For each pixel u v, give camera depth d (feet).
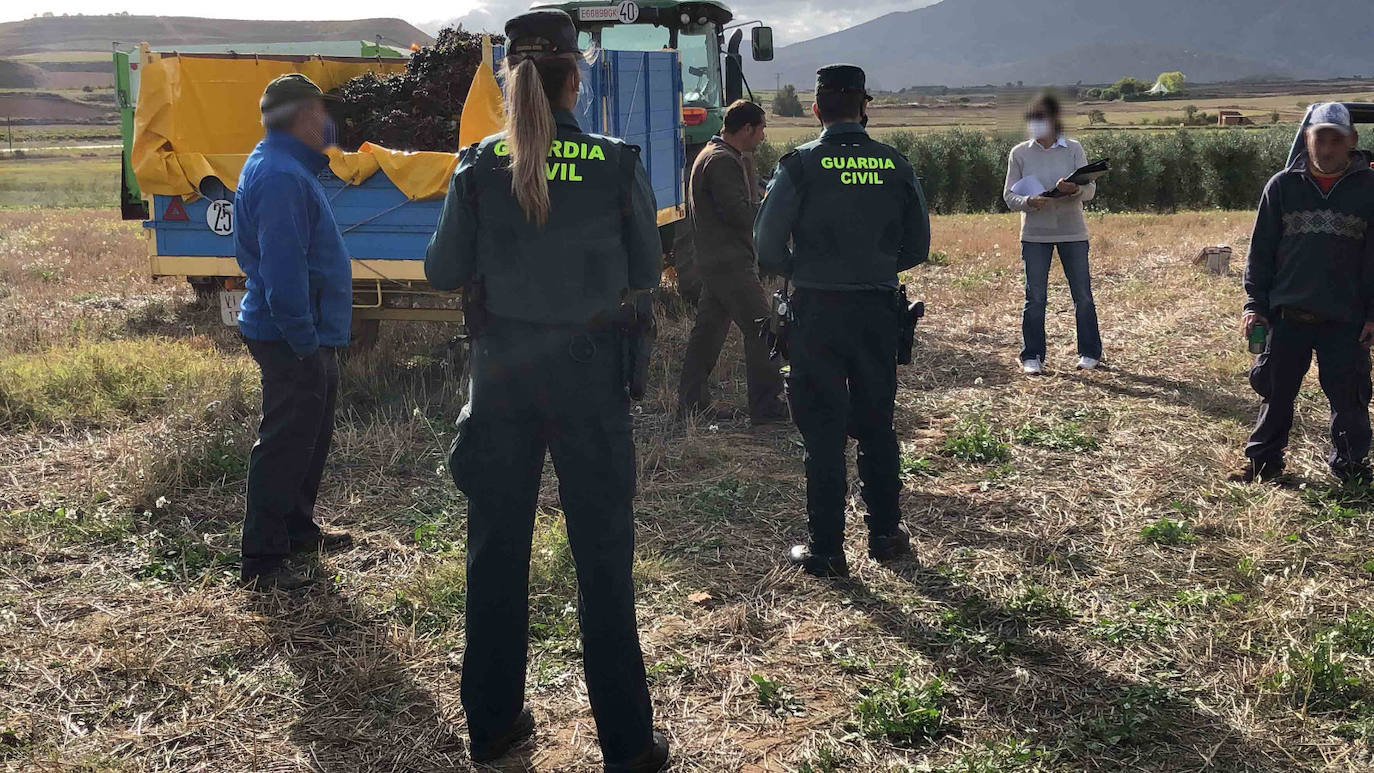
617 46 34.19
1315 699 10.59
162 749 10.02
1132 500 16.19
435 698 10.96
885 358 13.55
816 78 13.37
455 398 21.89
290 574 13.50
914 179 13.39
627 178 9.00
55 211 72.64
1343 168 15.47
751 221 19.75
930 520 15.64
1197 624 12.18
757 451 18.99
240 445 17.97
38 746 9.96
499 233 8.85
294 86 12.72
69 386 21.45
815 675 11.35
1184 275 37.01
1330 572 13.47
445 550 14.56
